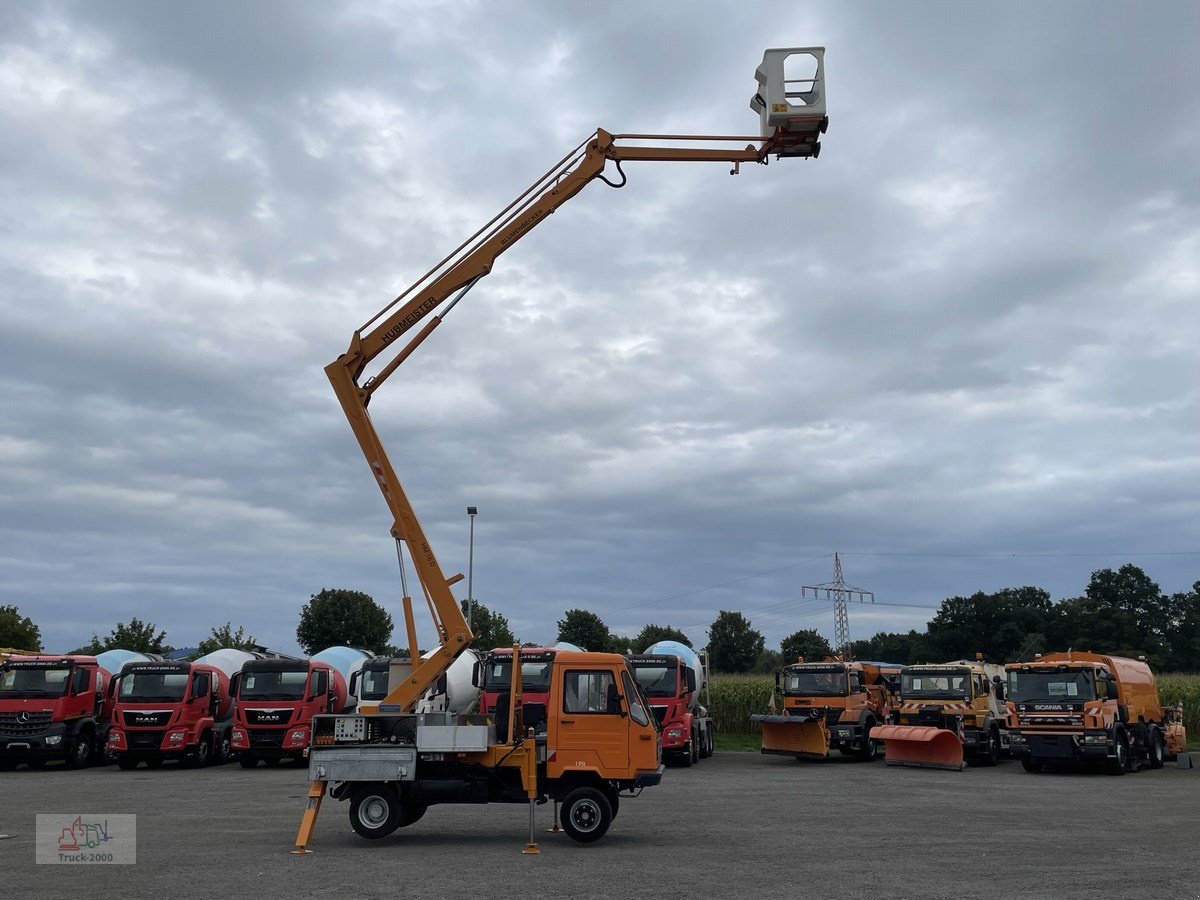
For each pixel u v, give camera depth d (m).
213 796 19.88
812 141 15.41
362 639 66.56
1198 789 21.86
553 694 13.77
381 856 12.48
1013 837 14.34
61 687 27.20
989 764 29.69
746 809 17.83
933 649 98.00
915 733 27.47
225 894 10.04
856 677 31.12
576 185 15.64
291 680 27.53
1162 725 29.80
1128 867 11.85
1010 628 94.12
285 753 27.06
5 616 57.75
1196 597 104.75
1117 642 93.88
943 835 14.54
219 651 33.06
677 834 14.63
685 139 15.78
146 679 27.31
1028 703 26.02
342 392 14.91
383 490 14.72
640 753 13.66
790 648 111.81
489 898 9.85
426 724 13.82
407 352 15.08
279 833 14.59
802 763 30.03
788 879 10.98
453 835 14.50
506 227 15.52
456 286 15.30
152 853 12.69
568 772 13.81
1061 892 10.31
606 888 10.40
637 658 28.28
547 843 13.67
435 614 14.42
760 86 15.34
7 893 10.10
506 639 57.91
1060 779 24.48
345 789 13.91
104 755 29.53
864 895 10.12
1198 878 11.16
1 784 22.67
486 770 13.84
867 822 16.02
